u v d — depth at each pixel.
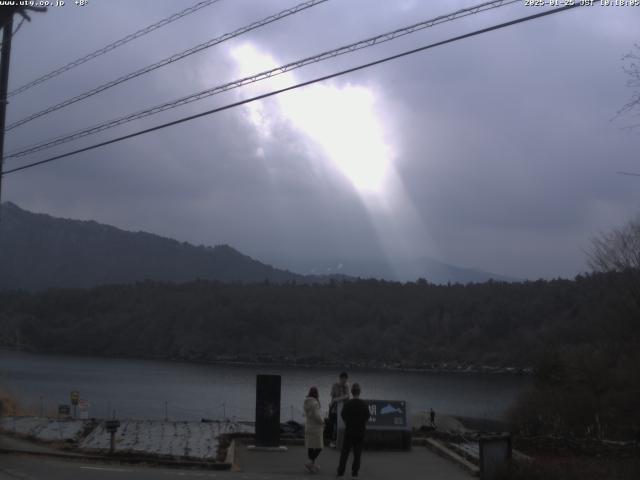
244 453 16.08
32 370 124.94
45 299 187.50
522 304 127.56
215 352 155.75
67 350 171.38
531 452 20.14
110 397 84.44
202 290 180.00
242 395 91.19
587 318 59.84
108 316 178.38
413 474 14.08
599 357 45.09
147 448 16.31
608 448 21.05
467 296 145.12
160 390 95.56
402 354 138.25
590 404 42.25
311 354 147.25
